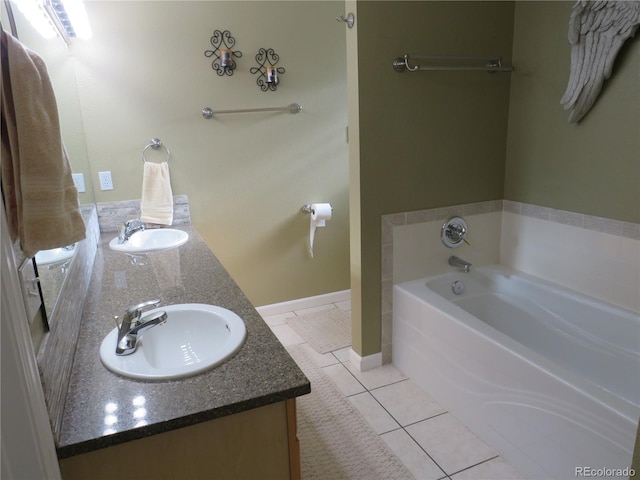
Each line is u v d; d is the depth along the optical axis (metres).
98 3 2.55
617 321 2.11
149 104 2.77
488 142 2.65
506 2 2.50
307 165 3.29
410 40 2.31
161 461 1.00
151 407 0.99
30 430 0.76
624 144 2.04
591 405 1.49
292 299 3.53
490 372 1.93
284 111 3.14
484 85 2.56
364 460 1.92
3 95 0.83
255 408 1.04
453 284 2.68
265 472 1.10
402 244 2.56
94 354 1.23
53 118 0.93
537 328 2.46
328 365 2.71
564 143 2.34
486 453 1.95
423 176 2.52
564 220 2.39
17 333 0.74
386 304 2.60
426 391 2.40
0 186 0.77
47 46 1.77
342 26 3.17
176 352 1.43
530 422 1.75
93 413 0.97
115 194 2.79
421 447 1.99
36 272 0.97
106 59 2.62
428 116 2.45
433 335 2.29
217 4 2.83
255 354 1.21
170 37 2.75
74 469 0.93
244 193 3.16
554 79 2.35
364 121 2.30
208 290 1.72
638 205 2.02
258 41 2.97
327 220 3.47
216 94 2.93
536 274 2.62
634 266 2.07
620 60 2.00
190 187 2.99
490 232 2.81
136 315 1.35
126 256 2.24
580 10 2.04
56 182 0.92
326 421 2.18
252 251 3.29
